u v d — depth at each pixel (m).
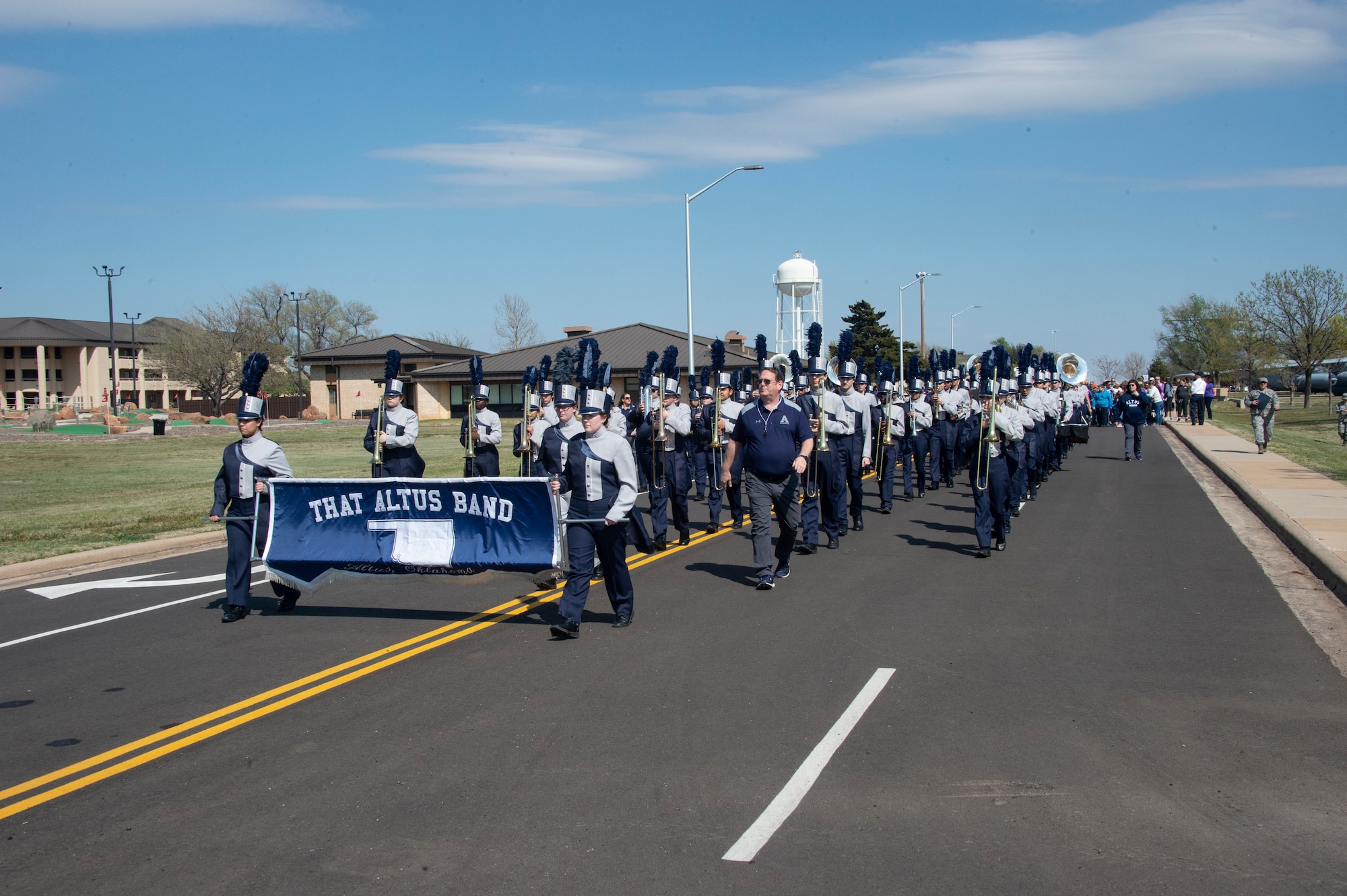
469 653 7.62
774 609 8.91
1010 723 5.86
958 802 4.80
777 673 6.90
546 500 8.46
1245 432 34.12
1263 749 5.44
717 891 4.00
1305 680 6.63
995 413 11.36
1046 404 19.31
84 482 22.17
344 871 4.24
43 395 82.50
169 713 6.38
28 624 9.05
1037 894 3.94
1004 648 7.46
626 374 52.62
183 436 41.25
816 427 12.12
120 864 4.36
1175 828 4.51
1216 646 7.49
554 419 13.20
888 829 4.53
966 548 12.08
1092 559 11.20
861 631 8.04
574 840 4.47
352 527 8.91
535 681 6.83
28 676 7.32
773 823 4.60
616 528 8.16
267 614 9.27
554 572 9.41
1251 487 16.86
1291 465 21.14
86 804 4.98
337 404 68.88
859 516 13.73
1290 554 11.41
